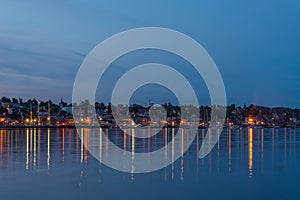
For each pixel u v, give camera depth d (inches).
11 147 3068.4
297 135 5925.2
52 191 1261.1
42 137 4968.0
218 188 1315.2
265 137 5187.0
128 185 1357.0
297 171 1695.4
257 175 1581.0
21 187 1317.7
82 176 1536.7
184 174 1593.3
